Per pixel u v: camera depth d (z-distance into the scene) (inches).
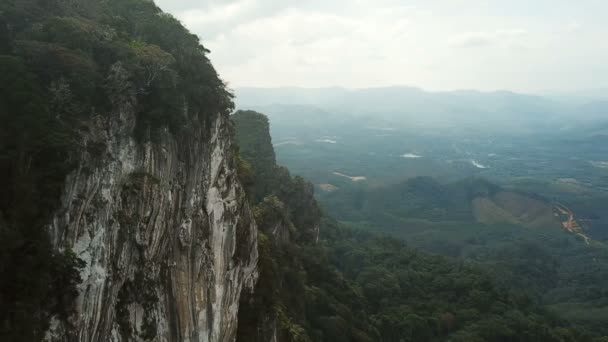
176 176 1419.8
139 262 1251.8
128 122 1242.0
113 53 1275.8
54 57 1117.1
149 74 1321.4
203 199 1560.0
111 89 1200.2
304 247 3587.6
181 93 1443.2
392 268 4579.2
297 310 2583.7
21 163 972.6
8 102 998.4
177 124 1405.0
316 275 3462.1
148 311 1272.1
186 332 1400.1
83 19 1353.3
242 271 1815.9
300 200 4082.2
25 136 979.9
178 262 1412.4
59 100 1071.6
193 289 1451.8
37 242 956.6
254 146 4252.0
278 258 2637.8
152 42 1546.5
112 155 1187.9
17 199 947.3
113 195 1175.0
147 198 1256.8
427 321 3577.8
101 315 1111.6
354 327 3029.0
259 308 1940.2
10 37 1192.8
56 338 980.6
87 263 1069.8
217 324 1544.0
